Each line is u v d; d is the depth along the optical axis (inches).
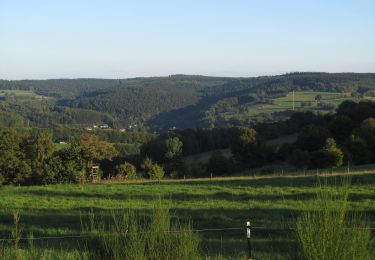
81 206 951.6
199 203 924.6
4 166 2469.2
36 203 1021.2
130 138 4448.8
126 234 228.1
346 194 224.1
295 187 1092.5
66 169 2174.0
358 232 217.8
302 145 2800.2
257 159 2871.6
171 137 3393.2
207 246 509.0
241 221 690.8
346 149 2365.9
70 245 501.7
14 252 260.5
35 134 2630.4
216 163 2800.2
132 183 1537.9
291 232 546.9
